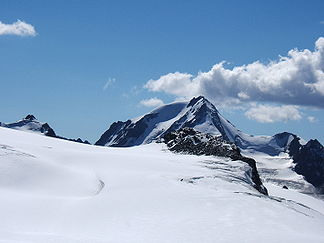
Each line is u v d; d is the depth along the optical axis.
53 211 49.53
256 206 52.72
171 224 44.16
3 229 41.44
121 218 46.75
